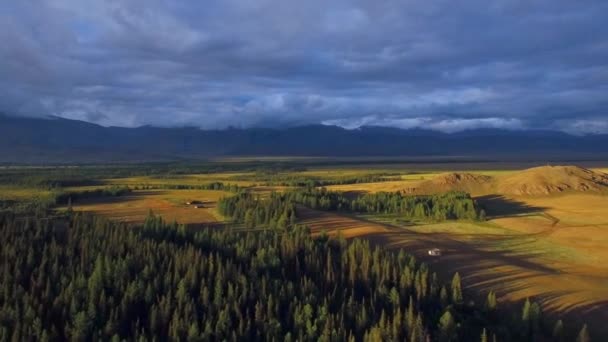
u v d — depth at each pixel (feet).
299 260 358.23
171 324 272.10
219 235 398.21
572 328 276.62
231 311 284.20
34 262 333.21
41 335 258.37
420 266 338.95
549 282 338.54
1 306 283.38
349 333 268.62
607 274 364.17
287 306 295.48
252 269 328.49
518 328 272.72
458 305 294.87
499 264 380.78
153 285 304.09
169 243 371.35
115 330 268.21
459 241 460.96
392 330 262.88
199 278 316.40
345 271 337.52
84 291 296.51
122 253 350.23
